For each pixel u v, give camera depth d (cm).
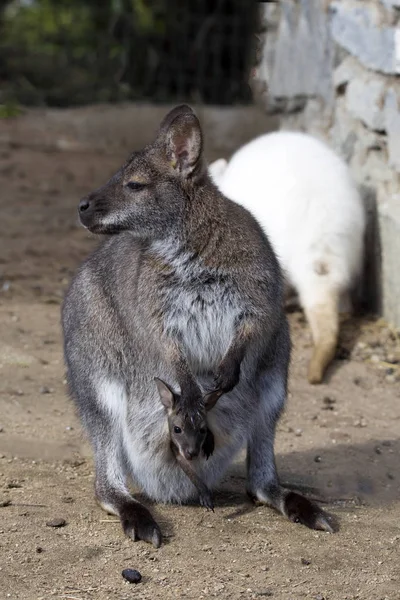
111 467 1206
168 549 1093
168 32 3797
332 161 1953
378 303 1939
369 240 1969
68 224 2525
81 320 1256
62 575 1024
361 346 1805
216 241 1168
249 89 3641
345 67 2084
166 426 1175
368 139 1994
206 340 1178
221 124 3203
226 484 1307
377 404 1578
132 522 1122
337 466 1349
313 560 1076
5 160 3077
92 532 1126
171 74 3828
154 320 1170
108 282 1239
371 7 1966
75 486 1255
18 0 4122
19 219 2548
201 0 3781
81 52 3912
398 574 1051
